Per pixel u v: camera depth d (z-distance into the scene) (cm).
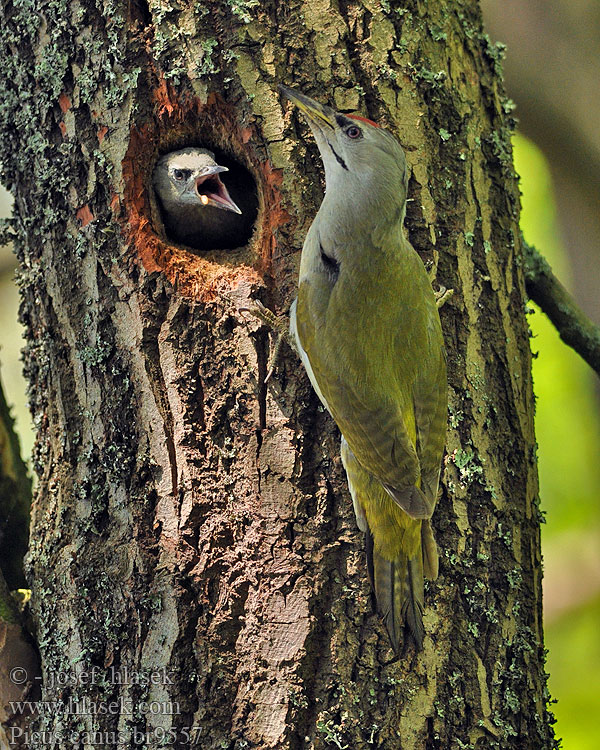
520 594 911
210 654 854
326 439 879
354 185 887
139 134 903
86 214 905
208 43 886
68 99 912
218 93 892
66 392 921
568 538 1933
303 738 842
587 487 1931
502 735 871
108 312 899
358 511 858
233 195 1135
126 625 873
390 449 845
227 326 884
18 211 974
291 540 857
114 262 896
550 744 923
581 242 1745
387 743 841
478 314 925
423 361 877
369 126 879
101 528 897
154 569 870
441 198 920
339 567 859
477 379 913
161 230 938
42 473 955
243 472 870
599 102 1617
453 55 952
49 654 905
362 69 904
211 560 864
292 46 894
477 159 949
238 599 859
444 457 892
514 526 916
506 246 959
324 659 848
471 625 880
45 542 923
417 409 868
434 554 845
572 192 1709
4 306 1997
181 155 1038
